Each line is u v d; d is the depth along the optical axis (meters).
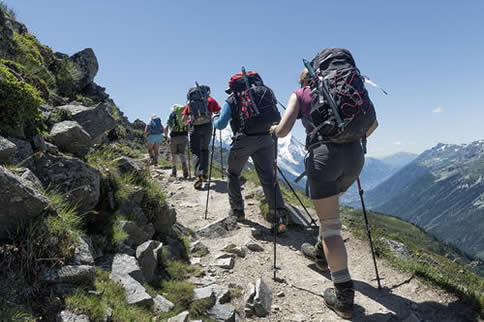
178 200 8.82
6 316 2.11
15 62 5.63
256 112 5.92
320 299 4.16
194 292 3.88
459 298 4.21
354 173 3.86
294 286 4.46
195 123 9.77
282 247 5.76
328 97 3.47
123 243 3.91
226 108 6.21
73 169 3.70
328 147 3.65
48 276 2.58
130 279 3.40
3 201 2.49
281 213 6.09
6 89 3.45
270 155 6.15
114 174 4.63
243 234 6.11
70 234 2.97
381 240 6.10
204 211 7.91
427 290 4.44
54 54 9.67
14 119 3.54
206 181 10.64
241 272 4.73
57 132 4.21
